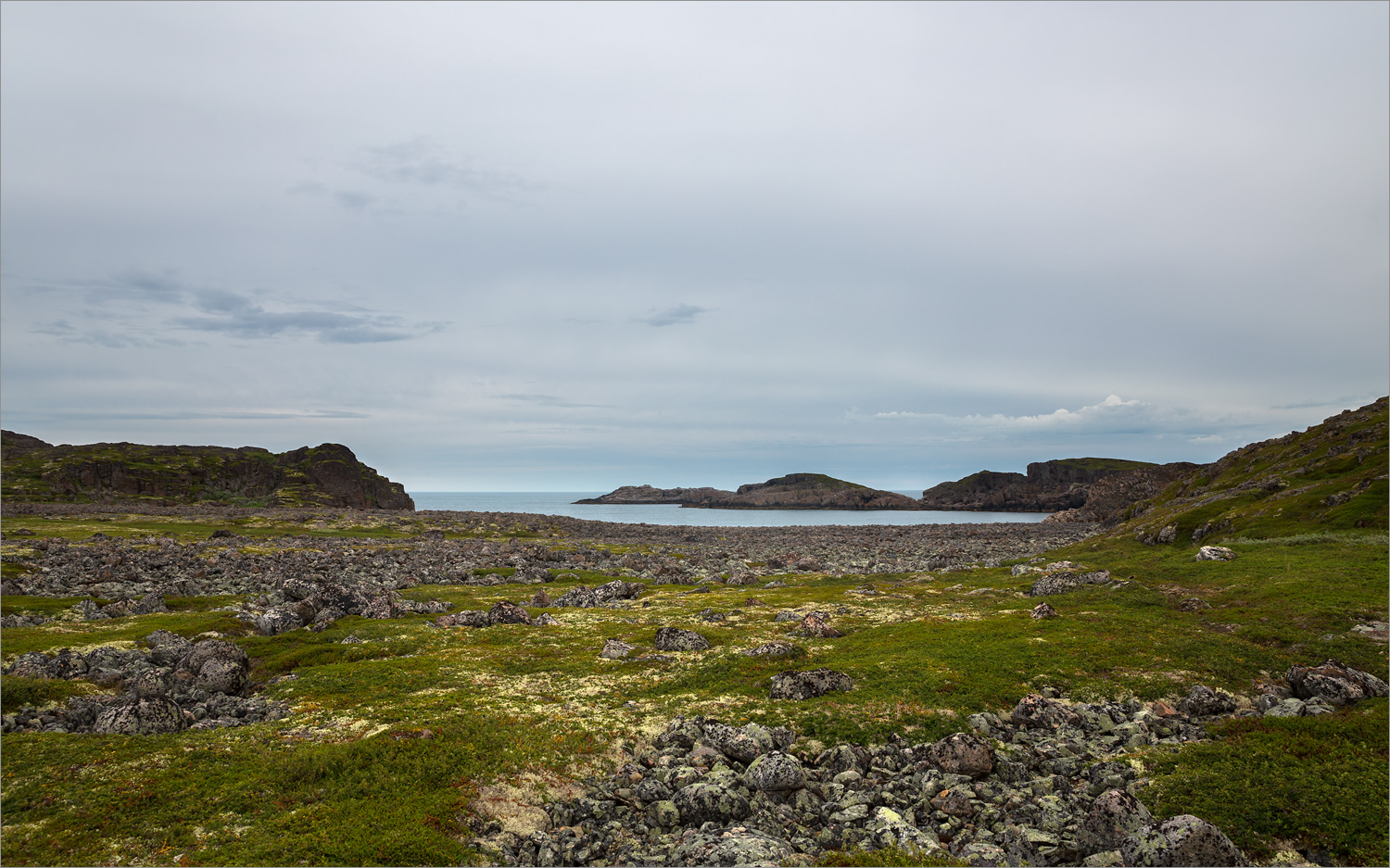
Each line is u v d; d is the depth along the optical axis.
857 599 72.81
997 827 25.91
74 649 46.12
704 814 26.84
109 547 104.19
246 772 27.94
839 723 35.28
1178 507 119.50
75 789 25.45
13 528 128.38
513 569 100.81
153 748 29.61
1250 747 30.30
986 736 33.59
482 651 51.06
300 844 22.78
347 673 44.12
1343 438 115.62
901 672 41.88
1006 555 116.81
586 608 72.25
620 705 39.00
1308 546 70.38
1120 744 32.72
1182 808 26.38
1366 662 38.75
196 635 52.97
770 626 59.25
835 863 23.28
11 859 21.33
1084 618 52.06
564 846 24.84
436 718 35.03
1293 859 23.50
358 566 97.44
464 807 26.23
